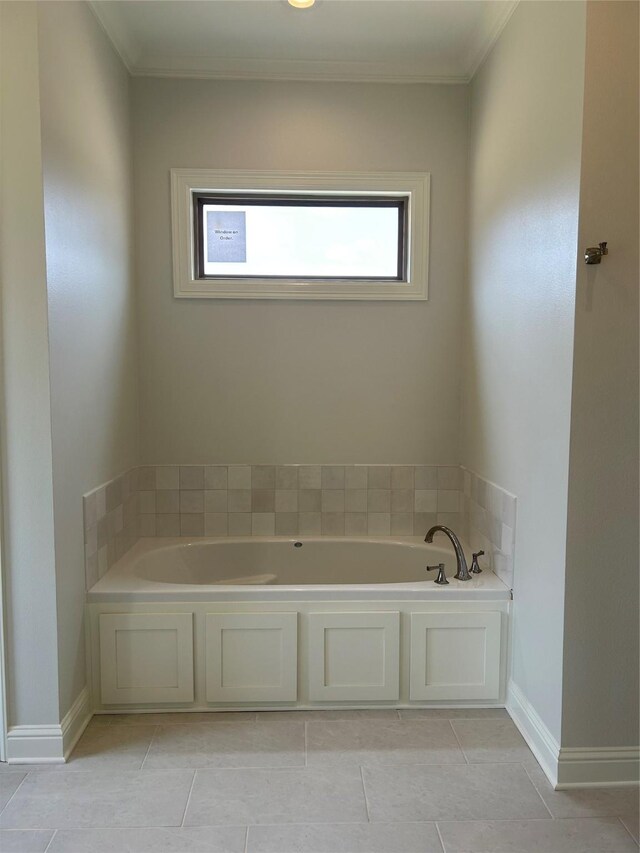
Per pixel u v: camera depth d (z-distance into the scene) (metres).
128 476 2.96
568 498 1.94
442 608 2.47
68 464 2.21
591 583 1.97
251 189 3.05
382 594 2.46
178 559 3.03
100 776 2.07
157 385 3.12
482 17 2.62
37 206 1.98
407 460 3.22
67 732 2.18
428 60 2.97
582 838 1.79
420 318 3.16
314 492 3.21
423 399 3.20
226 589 2.45
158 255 3.06
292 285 3.11
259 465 3.19
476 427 2.93
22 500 2.07
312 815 1.88
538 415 2.18
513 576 2.44
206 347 3.12
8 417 2.04
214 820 1.86
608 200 1.88
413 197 3.08
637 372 1.92
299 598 2.46
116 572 2.64
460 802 1.94
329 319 3.15
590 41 1.84
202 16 2.61
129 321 2.95
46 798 1.96
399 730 2.35
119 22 2.62
